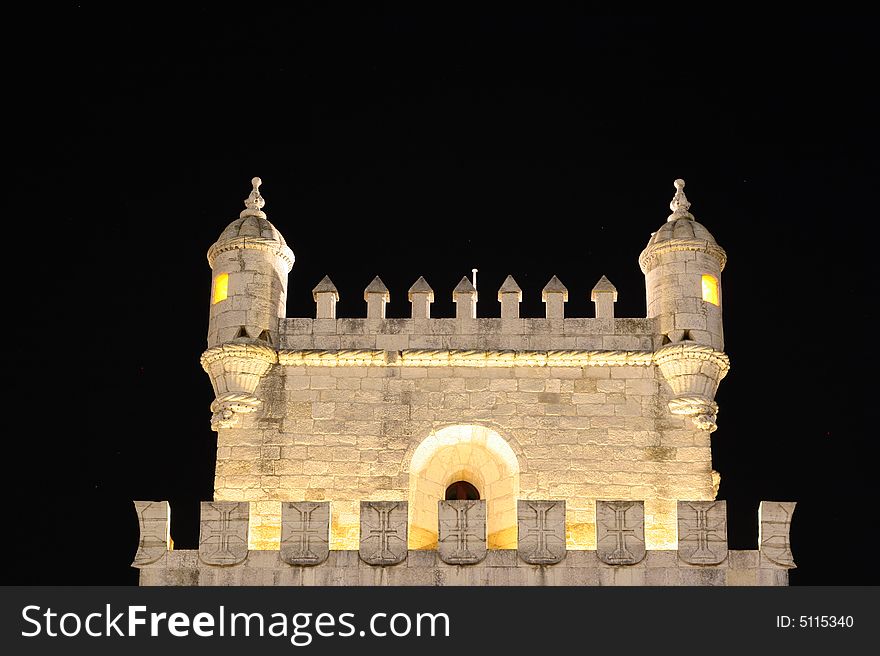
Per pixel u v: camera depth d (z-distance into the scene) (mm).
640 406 68875
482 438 69188
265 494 67438
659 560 63000
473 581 62781
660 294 70500
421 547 67938
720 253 71312
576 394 69125
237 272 70688
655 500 67250
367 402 69000
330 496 67500
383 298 70938
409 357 69500
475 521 63594
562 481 67625
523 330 70125
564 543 63344
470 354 69375
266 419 68625
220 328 69812
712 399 68875
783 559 62812
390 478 67750
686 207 73062
